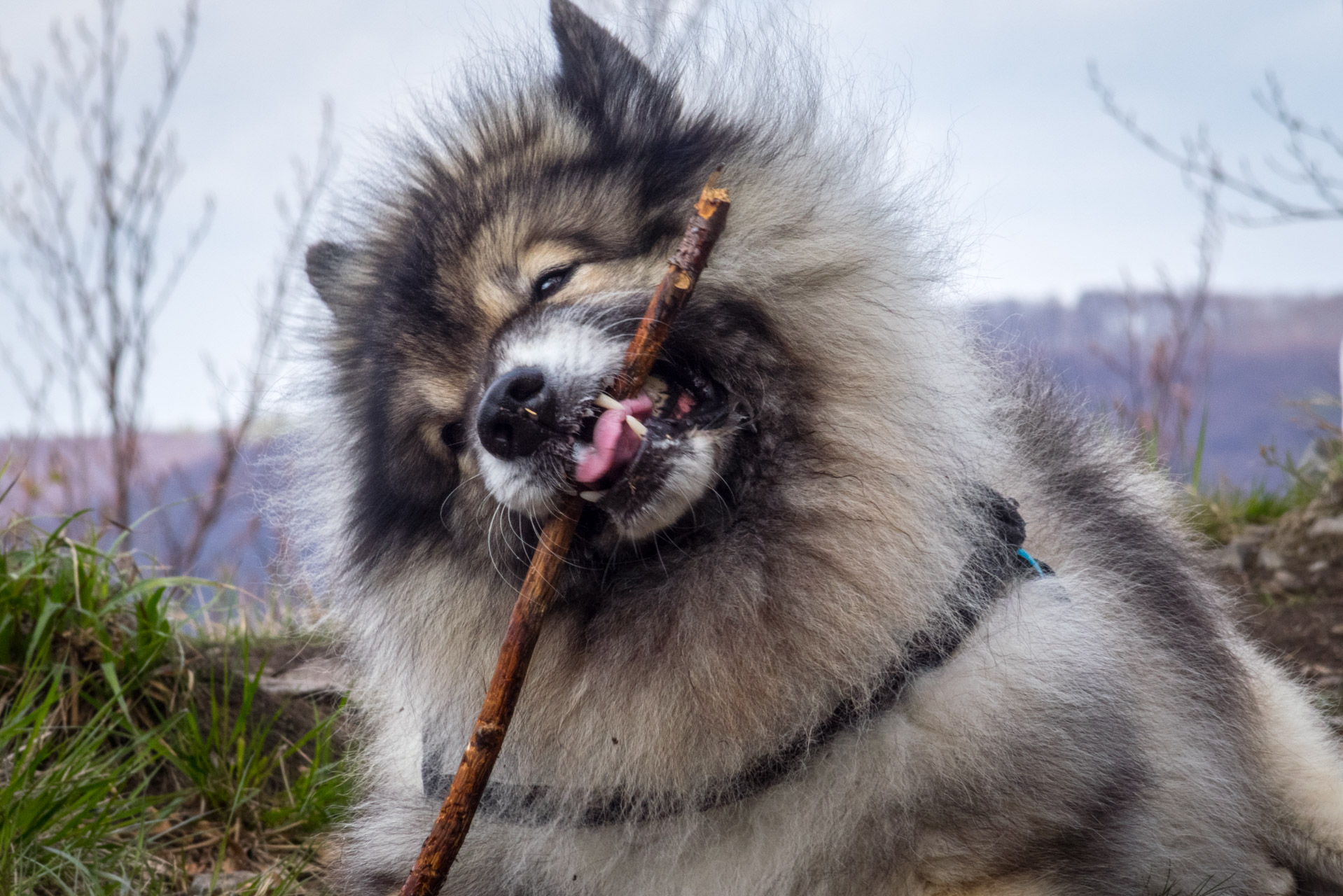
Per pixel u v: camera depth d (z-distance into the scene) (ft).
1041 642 7.70
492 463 7.58
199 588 13.94
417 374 8.61
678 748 7.80
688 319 8.01
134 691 12.20
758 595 7.75
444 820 6.74
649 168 8.42
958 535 7.97
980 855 7.40
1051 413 10.96
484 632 8.62
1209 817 9.02
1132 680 8.43
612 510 7.59
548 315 7.94
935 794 7.40
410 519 8.94
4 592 11.72
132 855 10.22
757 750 7.65
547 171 8.62
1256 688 11.13
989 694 7.47
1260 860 10.02
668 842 7.93
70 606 11.98
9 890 9.07
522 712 8.26
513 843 8.40
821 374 8.10
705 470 7.73
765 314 8.11
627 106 8.80
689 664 7.80
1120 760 7.67
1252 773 10.01
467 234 8.52
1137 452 12.54
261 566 16.90
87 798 10.07
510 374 7.49
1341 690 13.85
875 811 7.49
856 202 8.70
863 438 7.97
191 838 11.16
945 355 8.50
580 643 8.27
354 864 9.33
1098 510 9.94
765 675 7.63
